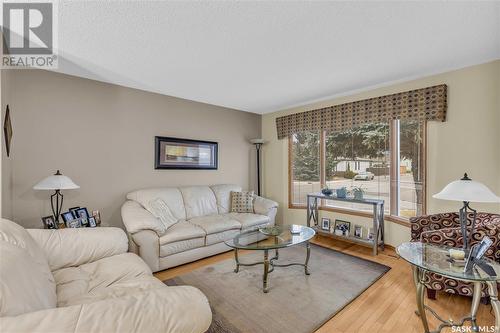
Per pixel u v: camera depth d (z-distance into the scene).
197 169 4.18
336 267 2.86
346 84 3.28
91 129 3.12
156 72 2.87
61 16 1.76
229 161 4.64
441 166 2.88
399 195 3.36
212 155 4.37
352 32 2.00
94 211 2.92
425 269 1.62
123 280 1.68
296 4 1.65
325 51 2.33
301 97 3.91
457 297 2.20
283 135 4.66
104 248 2.00
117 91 3.33
